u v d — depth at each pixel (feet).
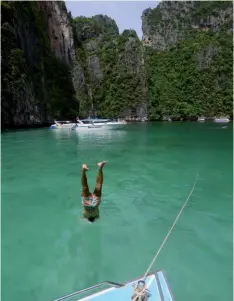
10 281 20.38
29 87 169.68
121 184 42.93
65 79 237.45
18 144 89.35
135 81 282.36
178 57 347.56
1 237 26.71
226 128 167.94
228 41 345.31
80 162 60.29
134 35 318.04
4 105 151.33
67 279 20.53
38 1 233.14
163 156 67.10
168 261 22.44
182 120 292.81
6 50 152.56
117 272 21.16
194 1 405.39
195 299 18.29
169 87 325.01
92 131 140.46
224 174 49.06
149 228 28.17
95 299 14.84
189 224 29.01
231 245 24.79
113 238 26.17
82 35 333.62
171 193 38.81
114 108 279.49
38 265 22.24
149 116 284.20
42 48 214.90
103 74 288.71
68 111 225.76
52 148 80.69
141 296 14.33
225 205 34.30
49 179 46.60
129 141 98.17
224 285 19.57
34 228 28.60
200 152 73.26
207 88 313.32
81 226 28.76
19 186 42.83
